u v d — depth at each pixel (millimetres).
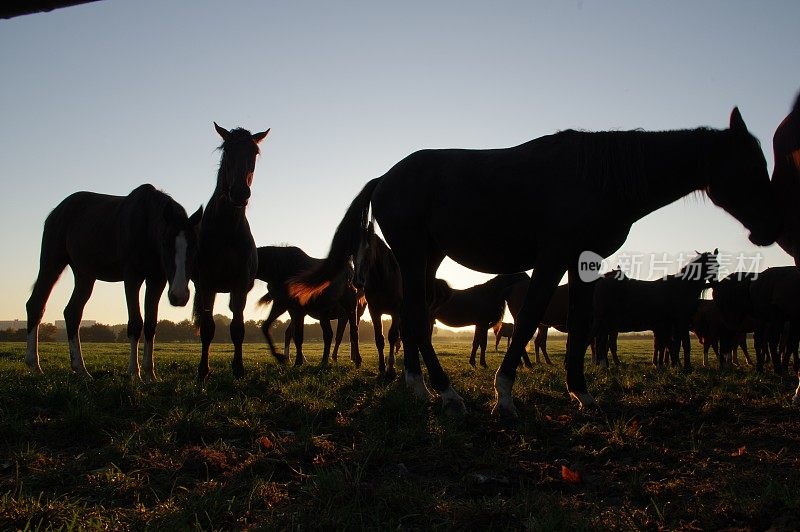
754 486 2955
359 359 12656
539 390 6566
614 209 5000
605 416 4926
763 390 7234
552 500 2852
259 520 2689
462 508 2680
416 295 5711
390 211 5793
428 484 3248
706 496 2902
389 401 5062
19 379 6605
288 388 6496
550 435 4355
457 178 5434
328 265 6594
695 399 5906
